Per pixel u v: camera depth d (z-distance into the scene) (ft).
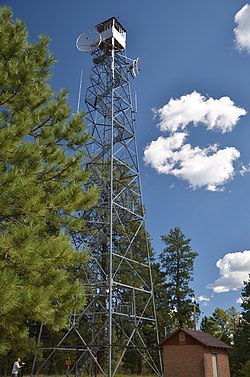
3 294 19.90
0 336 24.40
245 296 126.52
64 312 27.07
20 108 35.63
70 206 32.14
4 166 28.43
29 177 30.35
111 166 68.59
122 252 95.40
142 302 124.06
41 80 37.99
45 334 114.93
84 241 69.62
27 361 113.19
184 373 76.84
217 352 83.51
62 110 39.29
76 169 37.27
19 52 33.73
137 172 76.79
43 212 26.89
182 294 141.69
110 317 58.44
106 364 101.45
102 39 85.51
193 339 78.38
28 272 25.94
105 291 71.00
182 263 147.13
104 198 77.61
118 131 80.02
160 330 133.90
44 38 37.93
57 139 38.86
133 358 132.16
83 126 39.68
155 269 147.95
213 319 175.73
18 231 24.38
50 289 26.48
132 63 87.10
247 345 117.60
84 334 107.76
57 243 27.12
